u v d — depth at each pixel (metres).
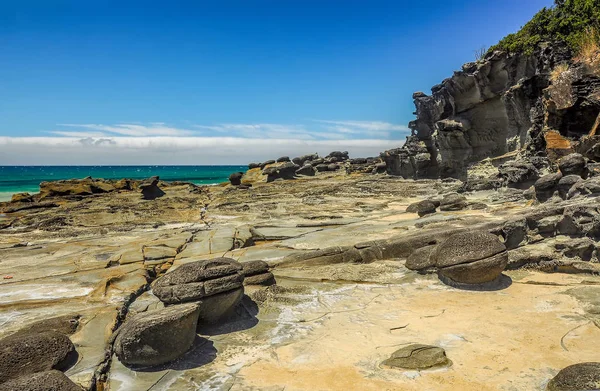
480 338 5.86
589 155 14.91
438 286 8.09
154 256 10.68
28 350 5.18
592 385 4.14
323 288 8.23
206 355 5.71
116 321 6.77
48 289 8.35
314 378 5.02
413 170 33.38
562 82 16.58
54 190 26.25
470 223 10.98
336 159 51.81
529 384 4.68
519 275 8.46
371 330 6.30
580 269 8.28
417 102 33.75
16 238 14.23
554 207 10.03
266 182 36.81
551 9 22.41
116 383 5.11
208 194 27.52
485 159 24.59
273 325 6.62
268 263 9.68
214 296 6.48
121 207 19.95
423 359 5.22
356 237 11.38
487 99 25.52
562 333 5.88
